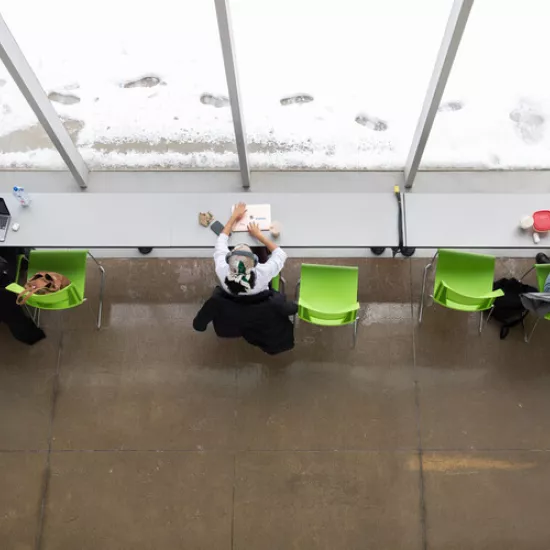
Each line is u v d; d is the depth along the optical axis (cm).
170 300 485
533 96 471
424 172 502
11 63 366
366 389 462
